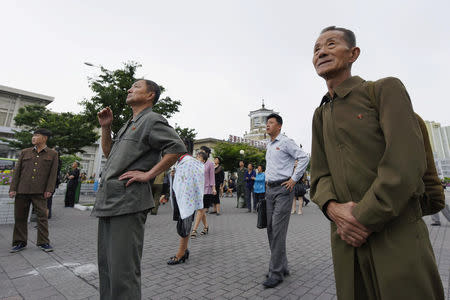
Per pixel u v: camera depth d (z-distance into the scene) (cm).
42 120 1741
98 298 227
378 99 102
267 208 299
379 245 90
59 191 1507
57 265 314
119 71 835
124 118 837
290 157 292
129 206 150
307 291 249
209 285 263
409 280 83
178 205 331
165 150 165
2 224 577
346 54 120
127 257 147
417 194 87
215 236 515
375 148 100
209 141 3341
